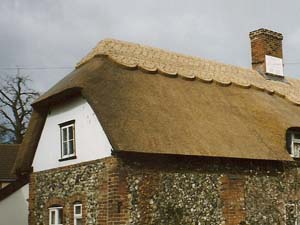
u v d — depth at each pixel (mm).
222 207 13984
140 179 12789
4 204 19125
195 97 15883
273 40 21984
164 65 16938
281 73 21844
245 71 20406
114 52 16312
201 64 18734
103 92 13781
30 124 16859
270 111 17094
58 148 15531
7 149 28156
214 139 14180
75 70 16828
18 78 39688
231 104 16578
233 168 14492
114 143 12188
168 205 13047
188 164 13664
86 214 13516
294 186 15852
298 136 16844
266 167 15266
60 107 15773
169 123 13805
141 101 14164
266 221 14836
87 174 13766
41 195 15992
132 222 12422
